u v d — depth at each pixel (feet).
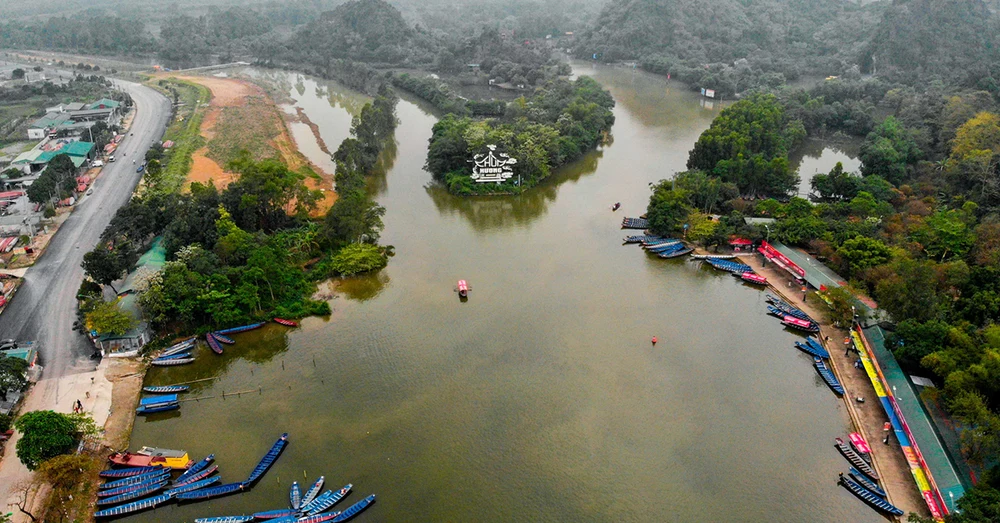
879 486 400.67
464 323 561.84
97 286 584.81
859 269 587.68
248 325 555.69
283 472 410.52
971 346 447.83
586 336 545.85
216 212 646.74
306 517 374.43
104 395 474.08
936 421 427.74
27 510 377.91
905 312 504.84
